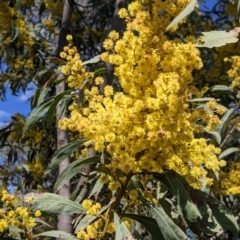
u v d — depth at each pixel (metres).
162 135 0.57
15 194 0.75
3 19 1.80
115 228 0.63
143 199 0.66
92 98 0.68
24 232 0.69
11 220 0.68
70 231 1.06
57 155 0.72
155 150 0.61
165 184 0.66
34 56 1.97
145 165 0.62
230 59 1.52
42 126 2.00
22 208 0.69
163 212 0.64
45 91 0.91
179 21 0.64
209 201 0.65
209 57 1.77
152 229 0.67
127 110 0.59
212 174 1.19
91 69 1.81
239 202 1.45
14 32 1.79
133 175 0.67
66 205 0.69
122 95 0.62
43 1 2.04
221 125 1.27
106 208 0.68
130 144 0.60
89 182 0.85
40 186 1.98
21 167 1.97
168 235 0.62
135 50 0.61
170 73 0.60
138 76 0.61
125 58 0.63
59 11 2.02
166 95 0.59
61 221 1.07
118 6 1.25
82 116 0.69
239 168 1.33
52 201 0.69
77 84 0.72
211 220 0.64
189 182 0.65
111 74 1.12
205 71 1.77
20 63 2.04
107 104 0.62
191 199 0.63
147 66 0.61
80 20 2.16
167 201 0.83
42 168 1.97
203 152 0.64
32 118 0.82
